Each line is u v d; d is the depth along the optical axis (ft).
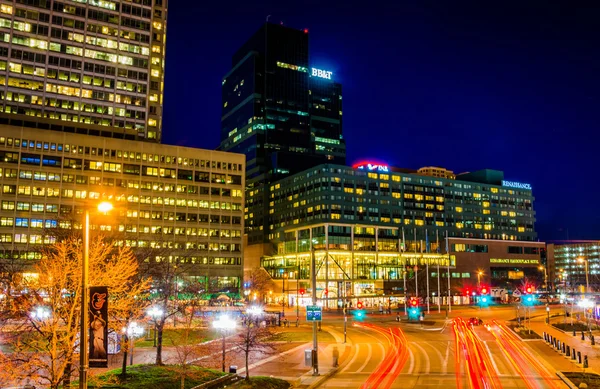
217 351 192.75
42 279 96.78
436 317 415.44
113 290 107.04
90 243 139.54
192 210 563.89
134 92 577.84
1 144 479.82
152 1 605.73
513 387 133.49
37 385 117.70
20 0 533.55
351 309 520.83
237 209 588.91
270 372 159.12
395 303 595.47
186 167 568.41
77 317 96.73
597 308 337.11
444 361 182.60
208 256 564.71
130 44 583.99
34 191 485.15
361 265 618.03
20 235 472.85
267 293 636.07
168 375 127.24
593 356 192.54
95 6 570.05
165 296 164.25
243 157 602.85
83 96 551.59
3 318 98.68
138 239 524.52
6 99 515.91
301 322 353.31
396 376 152.25
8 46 522.88
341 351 212.02
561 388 131.85
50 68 539.29
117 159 530.27
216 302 353.51
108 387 111.96
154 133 596.29
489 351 210.18
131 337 151.43
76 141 511.81
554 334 277.64
